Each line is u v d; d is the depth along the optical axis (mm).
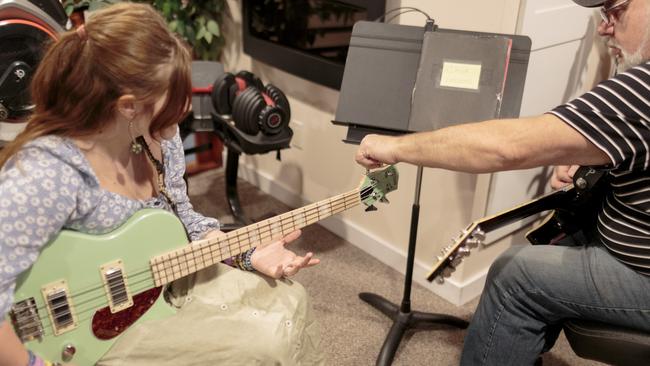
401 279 2271
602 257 1316
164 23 1062
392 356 1843
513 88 1455
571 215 1542
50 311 1051
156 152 1256
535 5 1710
